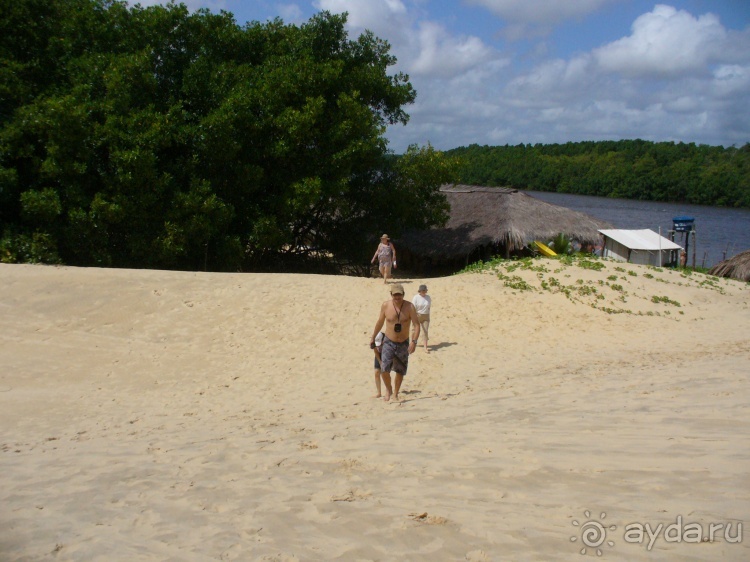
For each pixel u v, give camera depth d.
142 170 21.39
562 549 3.17
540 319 16.28
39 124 20.56
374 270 33.38
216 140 23.06
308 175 25.92
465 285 18.84
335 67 26.92
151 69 23.88
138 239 22.42
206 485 4.96
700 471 4.01
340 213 30.64
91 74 22.53
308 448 6.01
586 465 4.49
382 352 9.23
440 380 10.96
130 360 11.98
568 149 139.00
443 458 5.16
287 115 24.41
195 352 12.67
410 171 29.42
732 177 92.75
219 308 15.05
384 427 6.84
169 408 9.30
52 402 9.44
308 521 3.96
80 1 24.78
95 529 4.06
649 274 21.06
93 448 6.68
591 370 10.62
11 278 15.10
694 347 13.52
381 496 4.36
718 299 19.52
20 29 22.88
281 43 27.61
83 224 21.17
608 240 31.33
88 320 13.65
